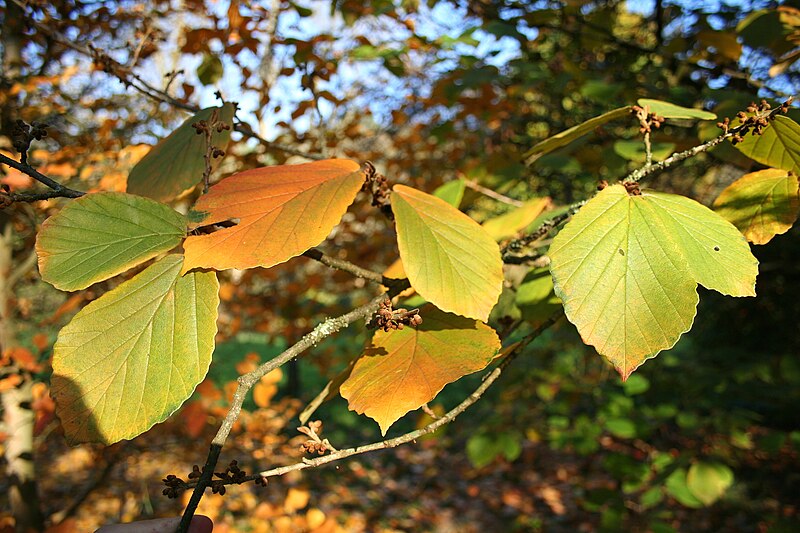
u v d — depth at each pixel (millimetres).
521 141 4176
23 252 3203
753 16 2084
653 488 3664
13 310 2912
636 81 2807
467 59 3023
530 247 1396
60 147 2828
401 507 6352
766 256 4809
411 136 3947
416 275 944
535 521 5996
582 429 4680
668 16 3471
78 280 849
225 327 4031
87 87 3119
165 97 1858
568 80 2902
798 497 5082
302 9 2572
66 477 5352
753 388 4434
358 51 3014
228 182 987
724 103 1558
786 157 1114
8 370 2547
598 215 916
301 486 5645
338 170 1029
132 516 3844
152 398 830
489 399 8516
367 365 979
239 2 2145
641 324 834
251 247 865
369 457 7645
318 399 1030
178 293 896
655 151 1654
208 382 2629
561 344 5848
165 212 949
